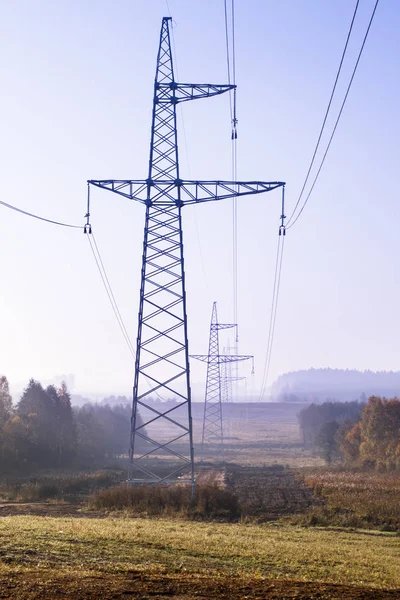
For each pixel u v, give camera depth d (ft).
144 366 154.61
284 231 148.46
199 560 76.95
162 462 422.41
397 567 84.94
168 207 153.07
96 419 536.42
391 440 378.32
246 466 379.76
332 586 63.67
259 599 54.70
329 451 462.60
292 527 141.49
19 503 163.94
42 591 52.54
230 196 150.82
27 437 348.38
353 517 157.48
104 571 63.46
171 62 157.17
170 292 153.17
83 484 228.63
